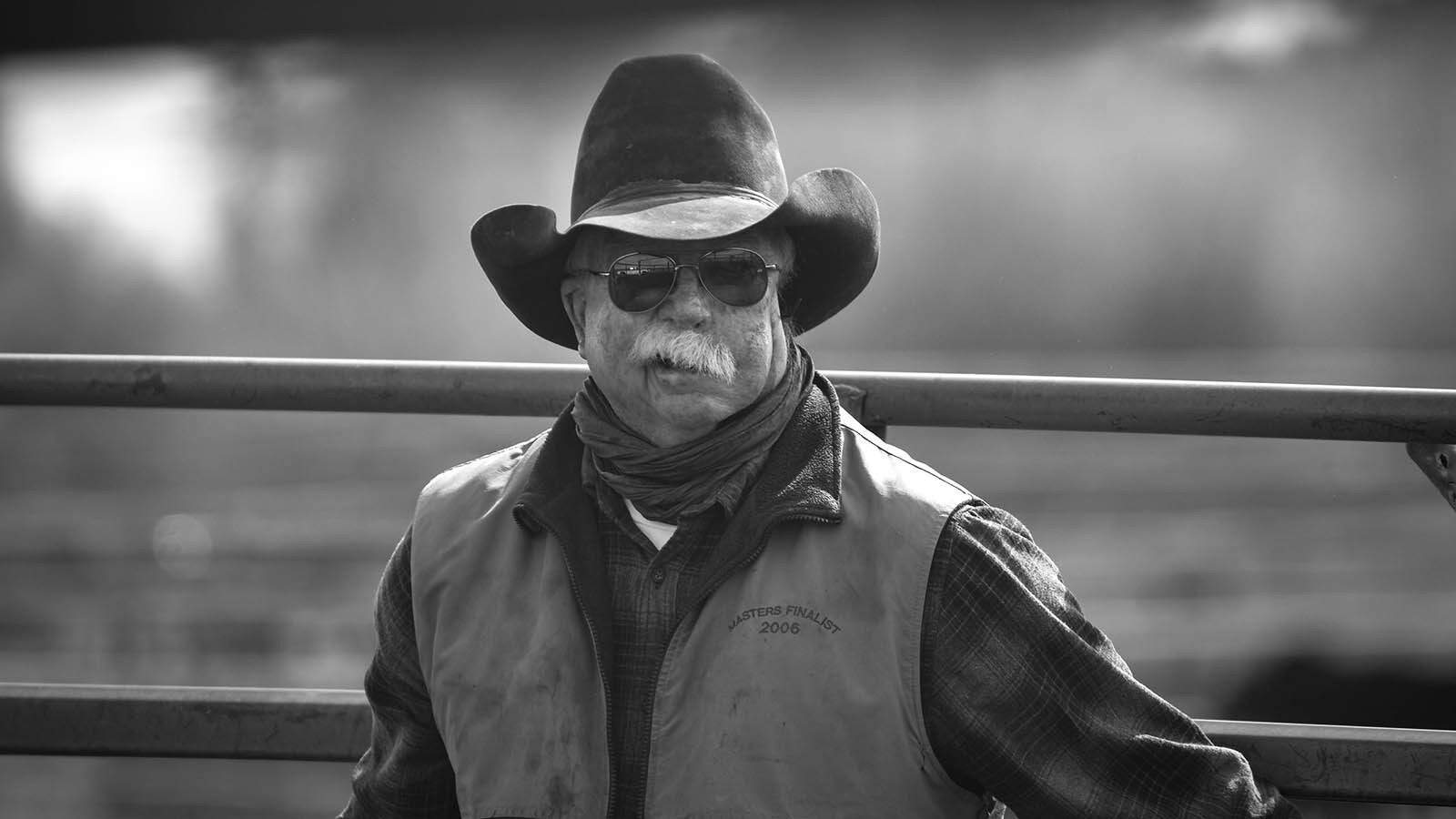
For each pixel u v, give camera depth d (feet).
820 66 263.90
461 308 278.05
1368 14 255.09
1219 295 261.24
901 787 21.70
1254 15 258.57
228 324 289.74
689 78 24.12
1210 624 123.95
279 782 114.21
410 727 25.59
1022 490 165.07
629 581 23.49
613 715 22.84
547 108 272.10
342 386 30.60
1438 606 124.57
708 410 22.76
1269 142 259.19
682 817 21.94
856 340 268.62
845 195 24.18
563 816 22.66
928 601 21.89
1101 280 263.49
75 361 30.96
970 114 264.11
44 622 147.13
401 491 193.26
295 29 277.23
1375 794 27.12
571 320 26.20
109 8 277.64
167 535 168.66
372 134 280.31
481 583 24.18
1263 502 154.92
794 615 22.20
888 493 22.76
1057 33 260.83
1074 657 22.02
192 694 30.37
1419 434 28.30
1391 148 254.27
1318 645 120.37
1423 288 253.65
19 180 292.61
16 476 212.23
